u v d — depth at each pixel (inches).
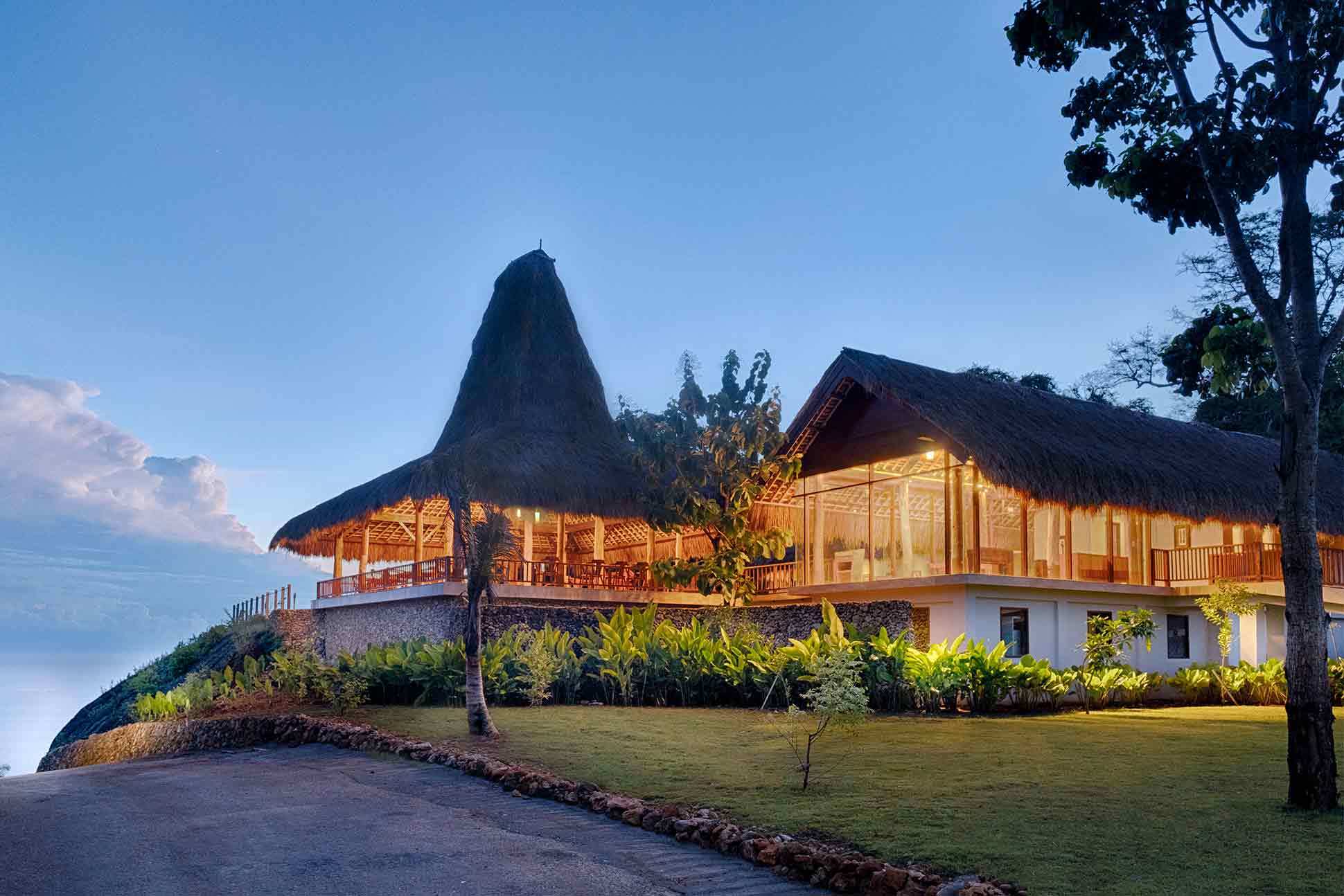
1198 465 948.0
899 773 399.9
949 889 246.8
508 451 978.1
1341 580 956.0
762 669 661.9
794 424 938.1
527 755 462.6
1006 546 985.5
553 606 944.3
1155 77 409.4
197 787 447.8
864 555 970.7
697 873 284.5
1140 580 950.4
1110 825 307.4
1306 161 367.6
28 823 378.9
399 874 286.0
